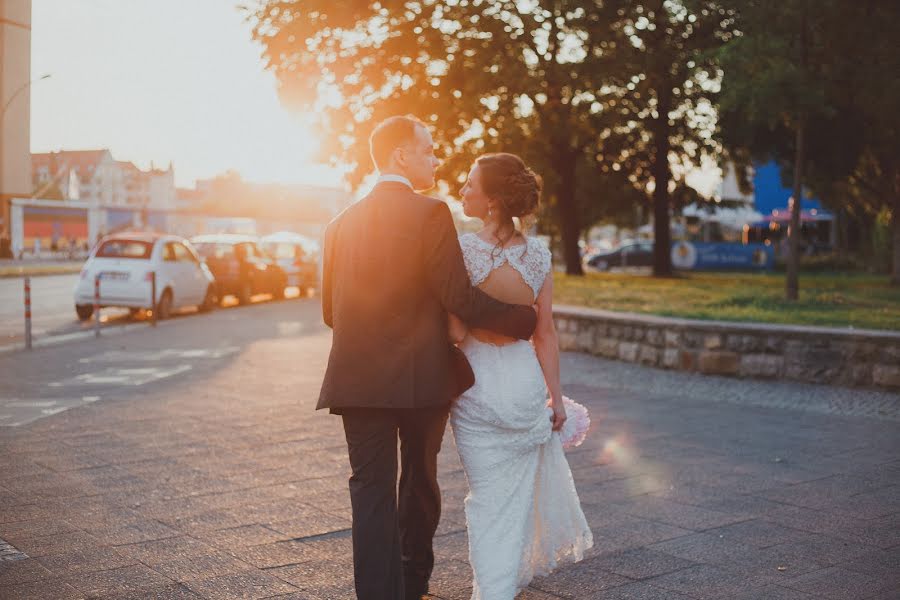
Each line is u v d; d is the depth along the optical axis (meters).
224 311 21.66
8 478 5.84
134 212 77.44
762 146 28.06
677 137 33.97
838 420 8.25
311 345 14.02
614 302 16.89
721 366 11.02
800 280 30.58
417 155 3.54
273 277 25.95
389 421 3.39
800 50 16.83
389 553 3.37
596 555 4.54
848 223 47.34
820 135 25.86
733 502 5.50
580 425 3.74
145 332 16.14
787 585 4.13
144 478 5.87
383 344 3.32
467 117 25.36
